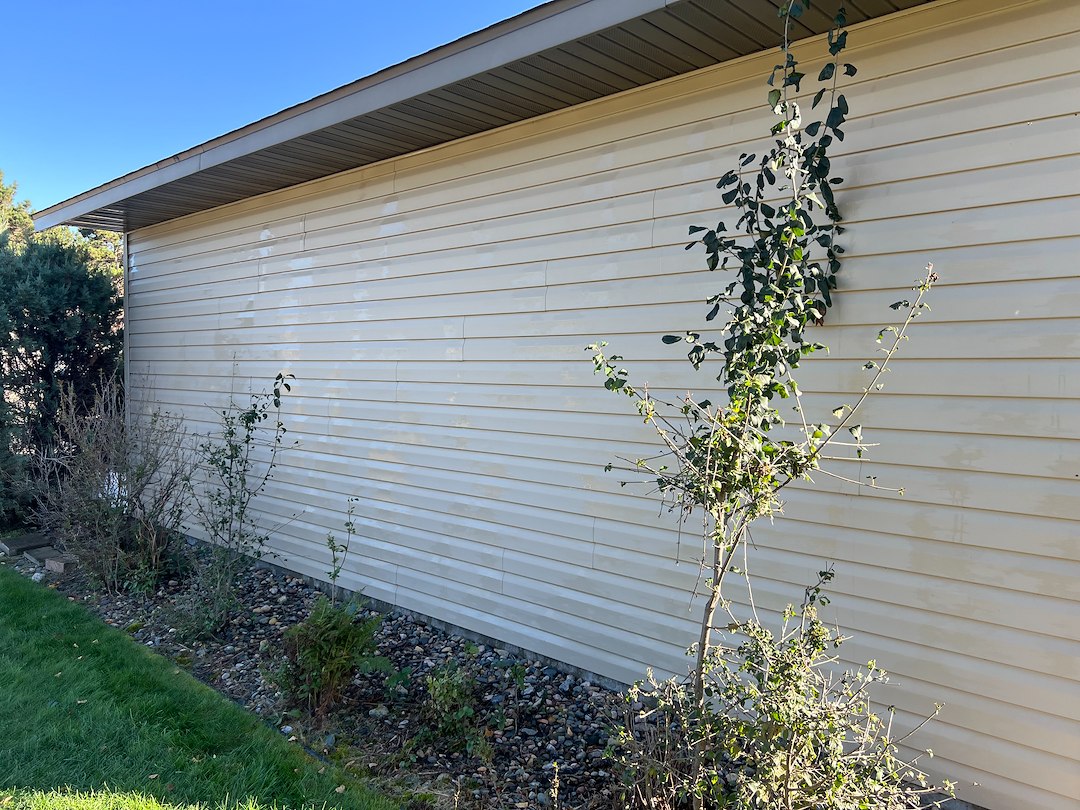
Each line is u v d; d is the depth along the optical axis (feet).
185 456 22.29
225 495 20.80
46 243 27.17
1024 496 8.19
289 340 18.89
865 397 9.31
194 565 17.29
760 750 7.23
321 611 11.53
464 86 11.51
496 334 13.83
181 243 23.15
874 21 9.11
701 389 10.84
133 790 8.84
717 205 10.65
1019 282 8.17
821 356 9.68
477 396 14.23
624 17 9.00
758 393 7.32
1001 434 8.33
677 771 7.96
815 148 8.82
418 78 11.71
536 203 13.08
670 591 11.35
